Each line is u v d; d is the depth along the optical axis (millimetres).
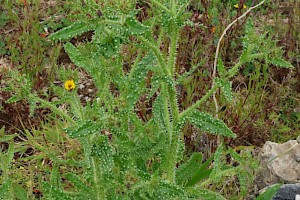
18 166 1894
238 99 2111
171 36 1356
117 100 1304
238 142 2010
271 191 1639
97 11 1230
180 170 1607
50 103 1393
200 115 1406
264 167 1833
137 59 1453
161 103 1455
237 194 1813
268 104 2086
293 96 2160
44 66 2264
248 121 2047
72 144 1859
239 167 1500
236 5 2502
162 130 1439
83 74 2266
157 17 1416
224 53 2318
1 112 2059
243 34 2377
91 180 1423
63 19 2432
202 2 2400
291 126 2096
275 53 1364
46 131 1929
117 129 1305
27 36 2314
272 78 2225
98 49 1252
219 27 2344
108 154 1319
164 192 1368
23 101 2051
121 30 1235
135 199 1476
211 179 1492
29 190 1765
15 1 2537
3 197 1483
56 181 1588
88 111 1310
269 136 2031
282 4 2572
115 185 1429
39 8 2514
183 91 2064
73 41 2395
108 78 1321
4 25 2438
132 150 1425
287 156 1829
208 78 2156
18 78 1405
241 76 2256
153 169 1661
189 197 1493
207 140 1939
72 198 1456
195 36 2297
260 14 2510
